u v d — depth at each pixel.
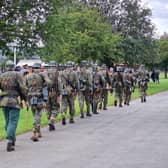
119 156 11.39
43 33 25.34
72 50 41.28
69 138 14.35
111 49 45.47
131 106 27.22
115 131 15.98
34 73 14.05
